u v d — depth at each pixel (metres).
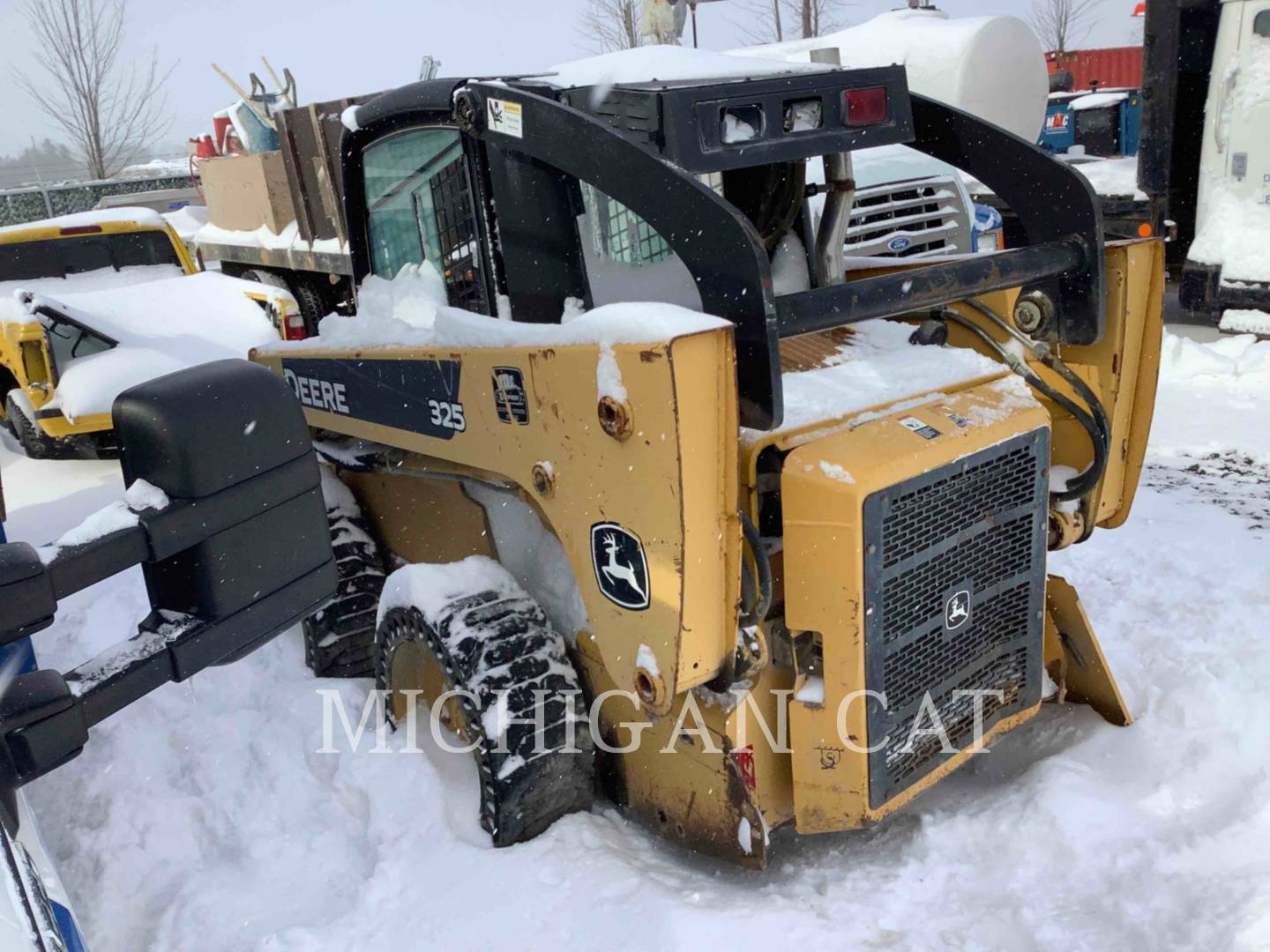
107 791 3.22
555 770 2.82
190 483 1.42
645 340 2.13
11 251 8.47
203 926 2.64
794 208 3.10
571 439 2.41
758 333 2.22
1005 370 2.90
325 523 1.58
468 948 2.50
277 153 8.35
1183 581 4.16
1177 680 3.33
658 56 2.88
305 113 7.54
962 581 2.63
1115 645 3.67
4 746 1.32
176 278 8.24
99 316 7.27
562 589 2.97
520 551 3.14
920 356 2.89
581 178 2.52
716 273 2.28
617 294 2.80
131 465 1.46
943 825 2.81
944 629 2.62
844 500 2.30
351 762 3.18
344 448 3.68
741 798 2.57
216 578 1.46
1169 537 4.69
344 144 3.35
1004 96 8.50
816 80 2.57
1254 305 8.18
